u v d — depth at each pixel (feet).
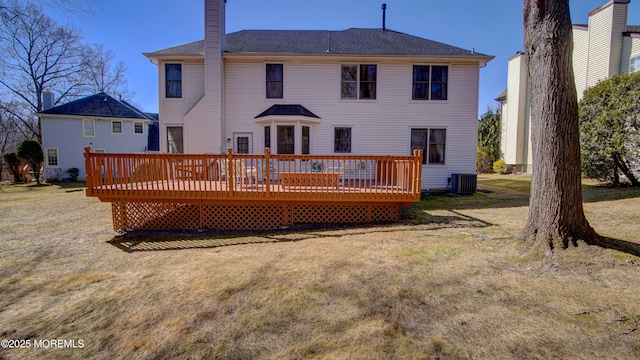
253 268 14.05
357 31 47.96
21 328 9.66
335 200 22.93
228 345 8.37
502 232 18.52
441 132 39.86
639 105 30.04
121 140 77.82
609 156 33.45
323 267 13.75
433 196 36.29
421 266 13.34
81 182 70.44
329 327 9.00
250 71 38.83
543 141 13.82
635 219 19.92
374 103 39.45
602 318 8.70
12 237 21.35
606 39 43.55
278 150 37.73
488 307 9.67
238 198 22.66
